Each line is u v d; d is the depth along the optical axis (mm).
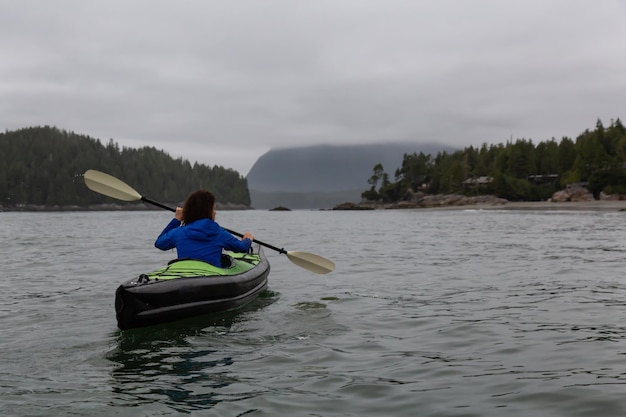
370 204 162000
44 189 193375
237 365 4523
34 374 4297
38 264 11859
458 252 14375
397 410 3561
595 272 9977
